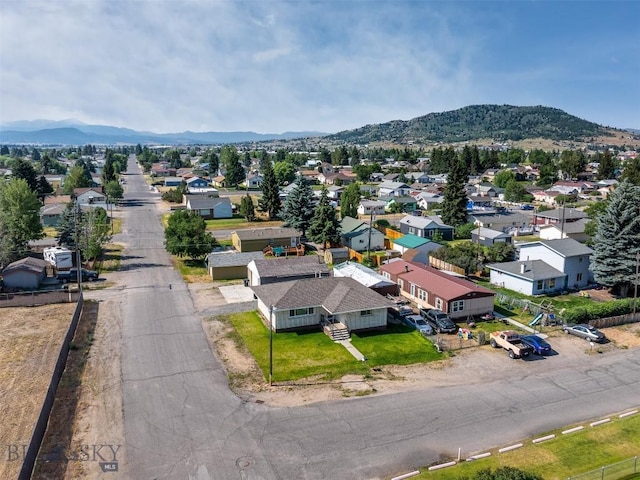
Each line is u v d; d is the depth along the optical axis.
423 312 44.03
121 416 27.28
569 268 54.12
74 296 48.66
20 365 33.53
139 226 92.00
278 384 31.38
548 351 37.00
